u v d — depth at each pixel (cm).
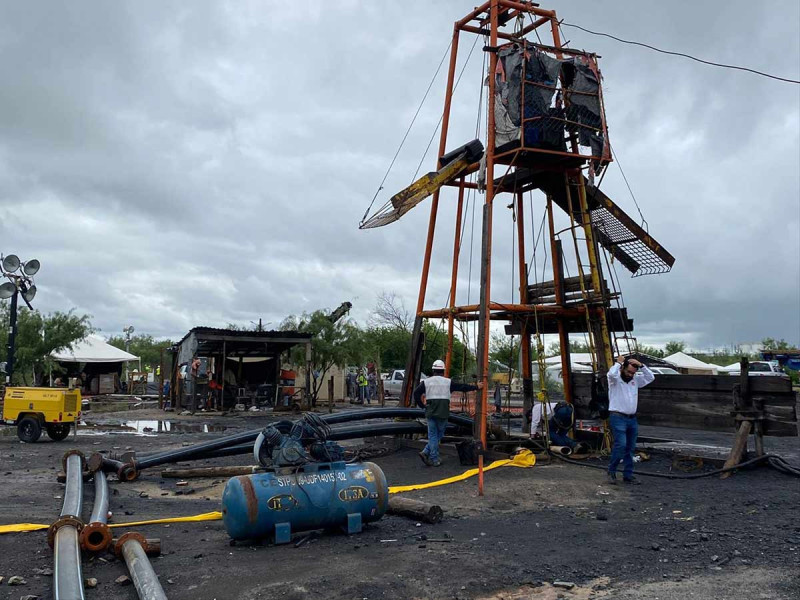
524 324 1574
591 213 1541
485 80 1402
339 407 3416
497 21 1394
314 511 746
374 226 1475
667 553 682
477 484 1076
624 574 614
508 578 603
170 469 1322
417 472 1238
